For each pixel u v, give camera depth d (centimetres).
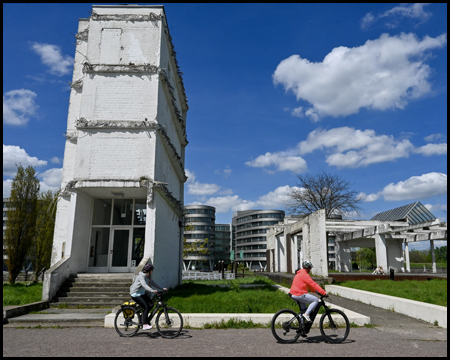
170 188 1836
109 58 1489
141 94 1448
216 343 638
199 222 11562
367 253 7062
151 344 632
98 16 1527
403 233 3006
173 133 1953
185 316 788
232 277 3350
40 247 2952
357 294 1276
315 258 2194
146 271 721
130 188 1382
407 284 1579
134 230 1532
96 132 1402
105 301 1153
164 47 1623
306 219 2411
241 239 12319
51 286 1160
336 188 3759
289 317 702
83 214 1446
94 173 1371
